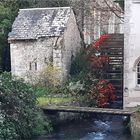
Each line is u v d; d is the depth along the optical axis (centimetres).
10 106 1984
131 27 2317
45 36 2800
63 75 2814
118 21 3688
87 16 3419
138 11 2305
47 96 2552
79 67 2917
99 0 3425
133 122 2052
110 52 2925
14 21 2939
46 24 2875
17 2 3219
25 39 2825
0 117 1872
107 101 2606
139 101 2341
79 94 2598
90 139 2030
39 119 2106
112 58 2897
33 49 2831
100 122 2412
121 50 2927
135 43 2322
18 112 1983
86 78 2672
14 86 2069
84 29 3438
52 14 2930
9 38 2847
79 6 3384
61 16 2916
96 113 2209
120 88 2706
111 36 3103
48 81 2728
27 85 2162
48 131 2134
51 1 3319
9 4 3198
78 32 3181
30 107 2094
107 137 2069
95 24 3481
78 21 3378
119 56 2903
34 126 2055
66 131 2188
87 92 2588
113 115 2247
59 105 2345
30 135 2012
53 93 2638
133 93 2344
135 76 2342
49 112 2252
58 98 2525
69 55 2956
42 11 2961
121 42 3005
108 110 2202
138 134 1980
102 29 3531
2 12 3048
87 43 3456
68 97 2558
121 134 2128
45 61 2812
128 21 2319
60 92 2642
